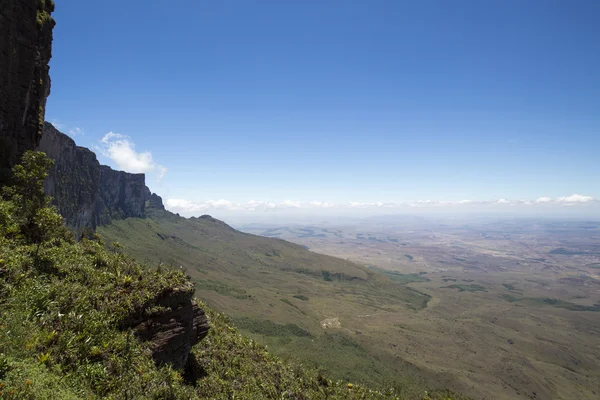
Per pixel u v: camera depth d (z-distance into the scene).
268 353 27.02
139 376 13.41
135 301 15.62
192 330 17.84
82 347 12.59
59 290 14.88
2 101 27.08
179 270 18.98
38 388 9.37
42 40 32.19
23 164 24.97
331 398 24.83
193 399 14.87
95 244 21.67
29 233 18.61
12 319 11.95
